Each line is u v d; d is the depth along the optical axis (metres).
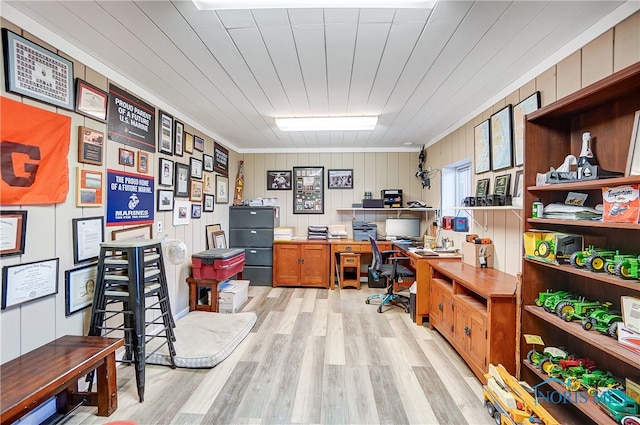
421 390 2.04
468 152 3.34
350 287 4.72
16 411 1.22
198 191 3.74
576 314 1.56
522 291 1.82
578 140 1.77
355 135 4.32
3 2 1.52
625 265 1.28
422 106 3.09
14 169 1.58
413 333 2.97
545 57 2.08
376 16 1.63
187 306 3.50
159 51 2.01
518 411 1.56
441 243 4.07
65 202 1.89
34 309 1.71
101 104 2.17
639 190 1.21
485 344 2.05
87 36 1.83
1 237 1.53
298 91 2.71
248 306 3.79
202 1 1.49
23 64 1.62
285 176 5.24
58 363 1.53
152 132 2.80
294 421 1.75
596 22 1.68
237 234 4.75
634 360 1.17
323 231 4.83
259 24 1.71
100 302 1.96
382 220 5.18
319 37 1.84
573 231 1.79
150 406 1.87
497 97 2.73
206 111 3.27
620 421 1.26
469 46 1.94
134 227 2.55
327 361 2.42
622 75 1.26
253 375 2.21
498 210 2.76
